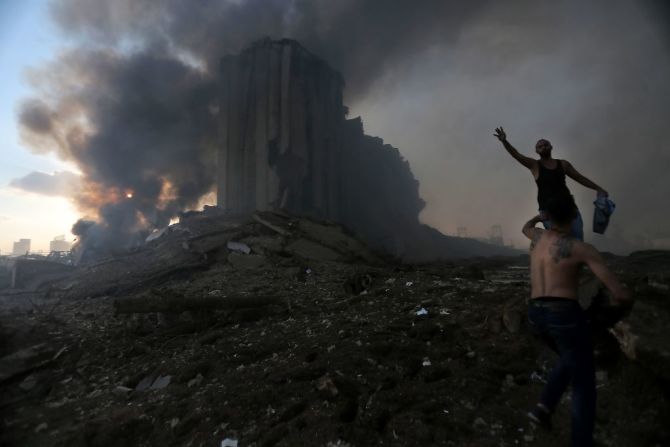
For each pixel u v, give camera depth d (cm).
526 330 411
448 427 302
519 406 321
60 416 455
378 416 321
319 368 404
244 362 492
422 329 462
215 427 354
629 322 319
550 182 395
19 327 710
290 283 1181
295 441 311
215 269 1548
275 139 5338
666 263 935
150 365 562
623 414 291
